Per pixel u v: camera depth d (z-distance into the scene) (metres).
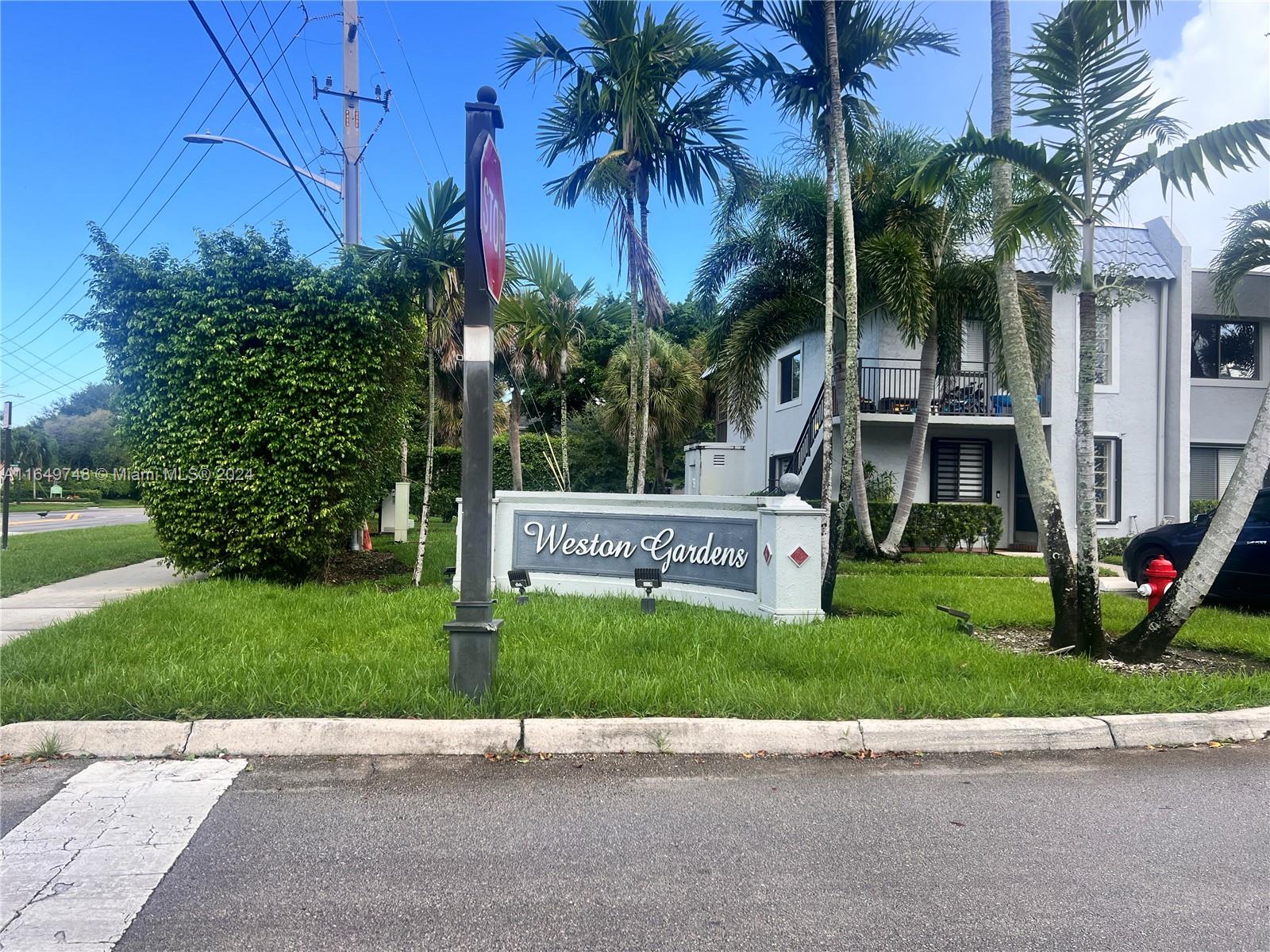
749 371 14.11
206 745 4.61
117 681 5.18
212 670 5.46
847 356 9.41
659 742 4.78
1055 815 4.02
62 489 59.34
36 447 56.09
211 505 9.78
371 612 7.82
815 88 10.67
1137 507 17.33
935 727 4.94
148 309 9.69
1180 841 3.75
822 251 13.19
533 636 6.84
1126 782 4.48
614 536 9.45
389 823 3.80
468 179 5.22
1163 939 2.93
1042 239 8.70
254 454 9.77
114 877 3.27
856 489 14.83
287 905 3.08
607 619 7.53
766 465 22.00
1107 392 17.25
